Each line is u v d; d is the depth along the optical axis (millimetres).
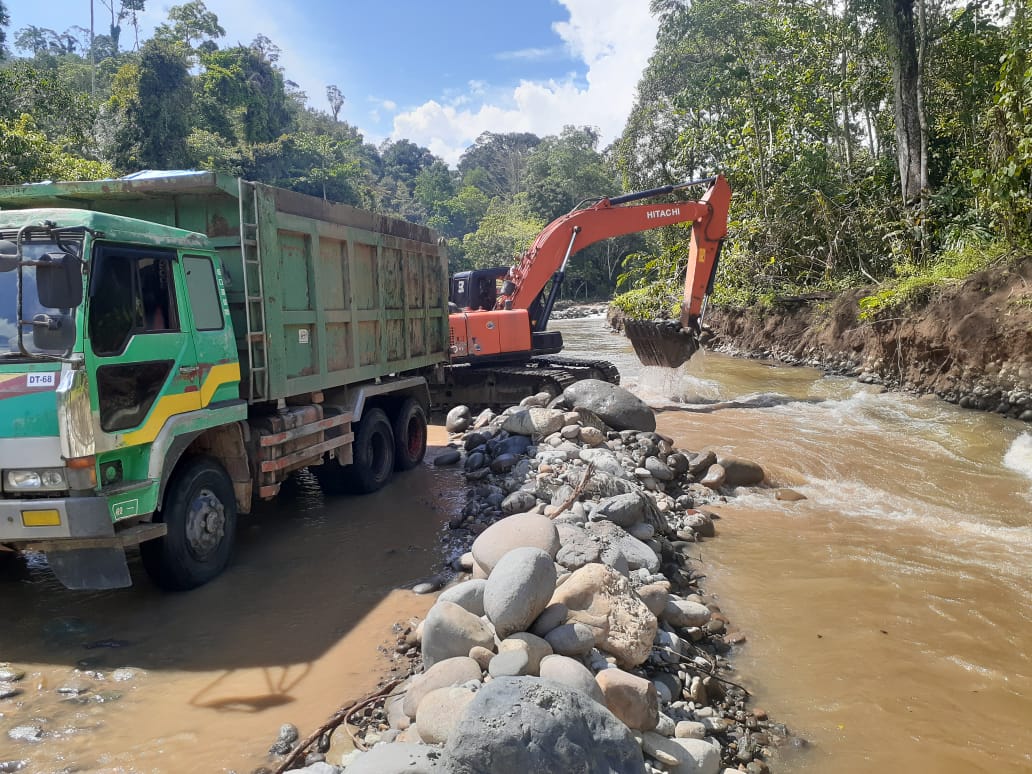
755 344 23766
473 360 13195
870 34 23844
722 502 8727
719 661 5148
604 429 10078
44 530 4750
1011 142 15930
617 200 14578
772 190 25312
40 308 4855
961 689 4805
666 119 34094
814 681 4922
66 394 4637
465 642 4238
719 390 16469
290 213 6902
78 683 4492
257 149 67750
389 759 3088
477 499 7992
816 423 12828
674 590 6203
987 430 12016
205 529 5887
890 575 6574
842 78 25375
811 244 25094
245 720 4113
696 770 3732
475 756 2939
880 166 23594
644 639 4504
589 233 14305
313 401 7422
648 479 8555
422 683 3906
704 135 30188
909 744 4238
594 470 7906
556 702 3148
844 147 26391
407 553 6668
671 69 34156
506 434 9953
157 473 5238
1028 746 4230
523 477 8234
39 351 4773
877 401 14930
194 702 4293
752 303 24906
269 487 6621
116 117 47875
